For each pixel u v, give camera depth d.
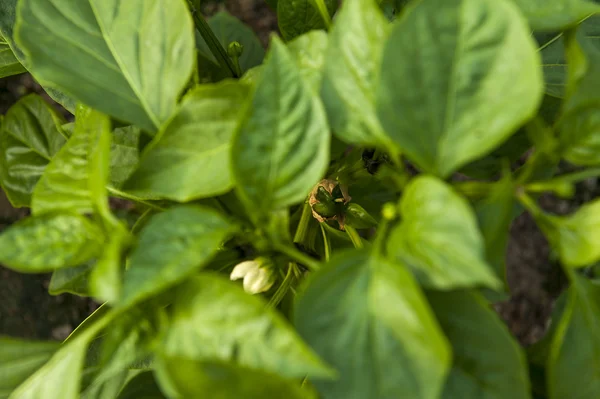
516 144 0.50
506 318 1.03
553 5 0.43
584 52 0.42
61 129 0.52
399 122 0.40
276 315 0.39
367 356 0.39
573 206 1.01
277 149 0.41
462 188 0.41
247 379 0.38
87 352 0.49
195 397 0.38
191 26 0.44
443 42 0.40
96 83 0.44
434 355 0.38
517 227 1.05
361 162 0.53
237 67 0.57
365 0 0.41
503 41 0.39
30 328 0.98
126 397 0.48
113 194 0.50
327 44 0.42
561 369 0.40
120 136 0.51
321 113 0.40
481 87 0.40
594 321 0.41
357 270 0.40
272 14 1.07
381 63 0.39
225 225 0.41
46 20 0.44
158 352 0.39
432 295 0.41
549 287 1.04
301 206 0.55
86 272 0.51
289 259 0.47
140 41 0.45
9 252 0.41
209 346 0.39
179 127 0.43
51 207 0.43
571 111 0.40
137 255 0.39
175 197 0.42
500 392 0.40
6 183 0.52
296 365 0.38
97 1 0.45
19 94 1.03
